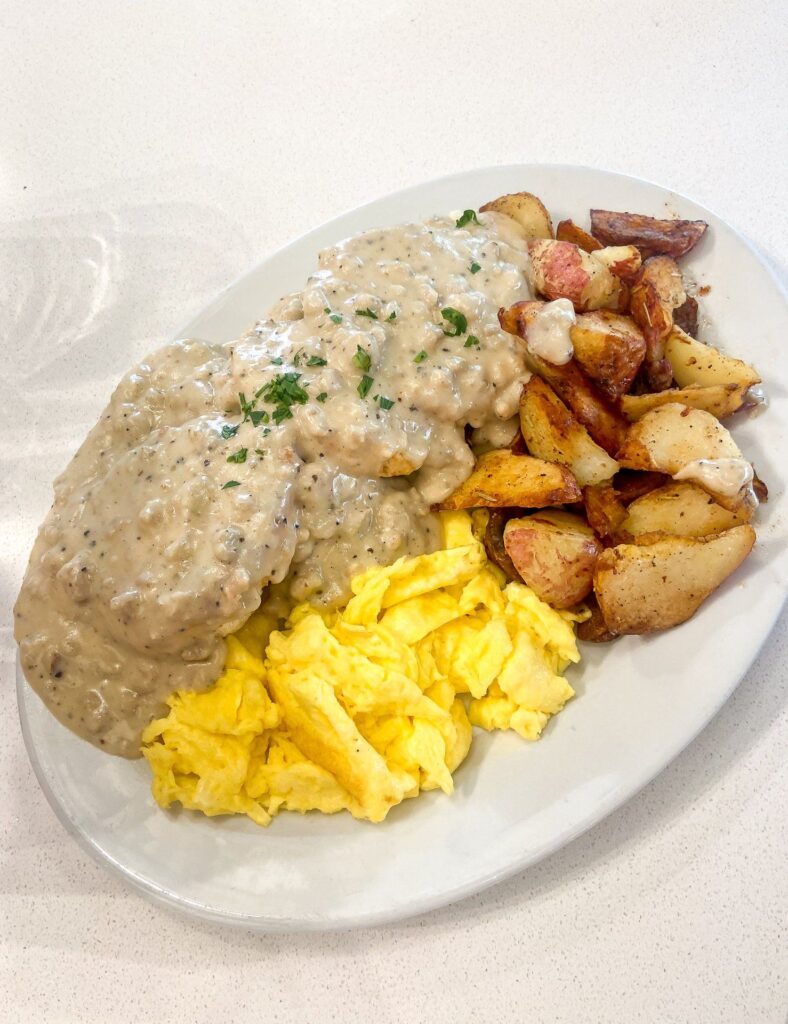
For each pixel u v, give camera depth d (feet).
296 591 1.04
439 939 0.95
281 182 1.61
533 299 1.12
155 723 1.02
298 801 1.01
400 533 1.04
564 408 1.04
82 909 1.06
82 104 1.86
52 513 1.09
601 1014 0.87
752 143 1.36
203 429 1.03
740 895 0.89
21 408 1.50
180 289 1.54
